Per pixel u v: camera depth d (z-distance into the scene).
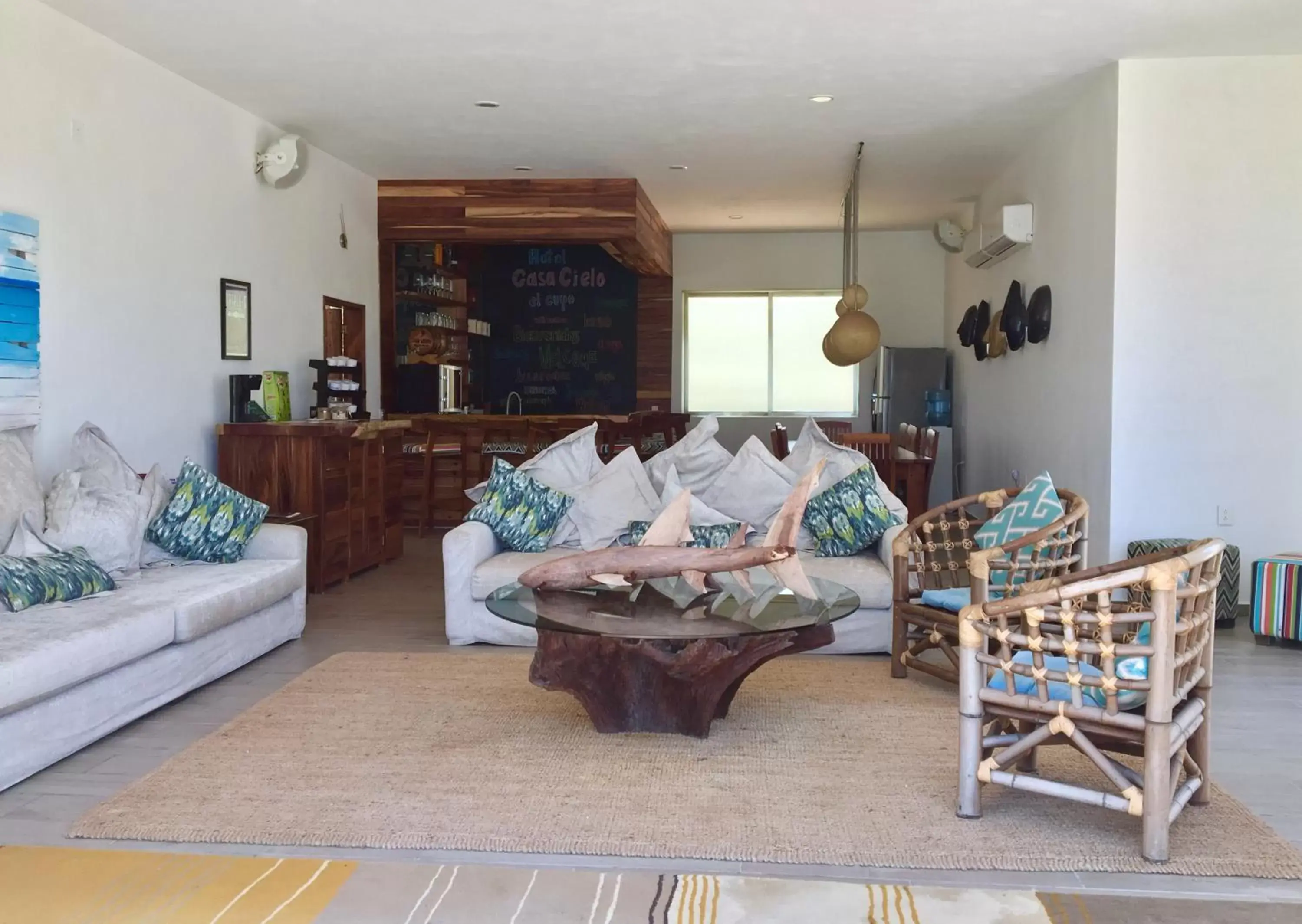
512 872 2.70
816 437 5.54
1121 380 5.85
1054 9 4.91
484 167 8.39
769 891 2.60
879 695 4.23
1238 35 5.30
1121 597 4.42
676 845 2.84
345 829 2.93
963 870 2.71
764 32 5.21
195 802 3.11
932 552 4.67
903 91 6.26
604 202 8.79
